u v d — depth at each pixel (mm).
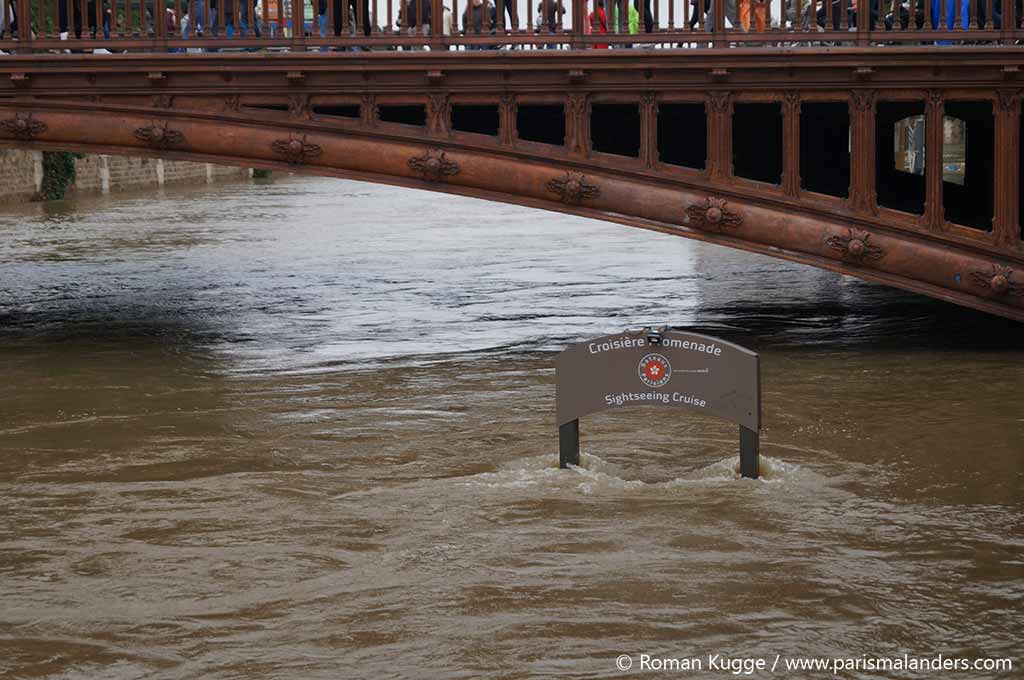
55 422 31531
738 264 61844
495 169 38469
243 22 45625
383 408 32688
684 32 37969
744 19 40969
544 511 24328
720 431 30188
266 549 22516
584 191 38344
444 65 37969
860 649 18250
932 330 42719
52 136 38531
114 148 38625
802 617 19344
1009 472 26688
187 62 38188
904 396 33312
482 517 24062
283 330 44250
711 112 38031
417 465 27609
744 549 22188
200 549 22531
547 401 33281
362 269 61906
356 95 38469
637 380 26266
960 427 30234
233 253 69938
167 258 67500
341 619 19453
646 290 53250
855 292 51844
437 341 41844
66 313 48531
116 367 37906
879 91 37500
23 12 38375
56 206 111125
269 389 34938
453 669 17703
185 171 153750
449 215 97000
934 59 36969
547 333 43062
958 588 20422
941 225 37781
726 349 25844
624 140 46125
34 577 21266
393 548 22469
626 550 22188
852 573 21062
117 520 24172
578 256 66500
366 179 38781
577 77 37906
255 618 19531
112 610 19875
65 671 17781
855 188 37906
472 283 56250
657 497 25094
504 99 38344
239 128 38469
